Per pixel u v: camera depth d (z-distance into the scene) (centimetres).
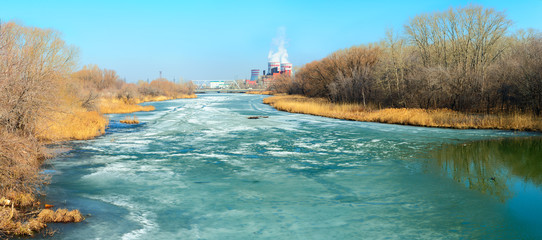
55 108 1617
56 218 741
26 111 1236
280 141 1895
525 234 689
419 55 3728
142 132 2289
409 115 2770
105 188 999
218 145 1767
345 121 2978
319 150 1622
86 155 1489
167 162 1359
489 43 3206
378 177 1136
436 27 3594
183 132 2286
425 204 874
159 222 750
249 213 808
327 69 5194
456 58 3406
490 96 2898
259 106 5475
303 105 4312
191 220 763
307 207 850
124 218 770
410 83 3325
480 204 875
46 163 1316
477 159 1412
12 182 877
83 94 3409
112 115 3694
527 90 2525
